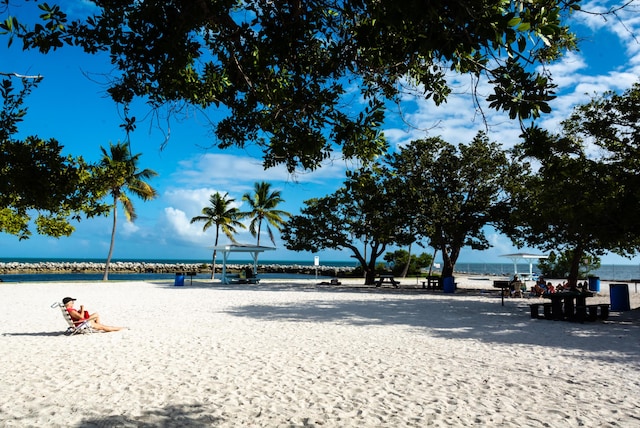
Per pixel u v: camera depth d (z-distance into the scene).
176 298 21.80
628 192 15.75
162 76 4.05
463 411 5.52
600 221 16.45
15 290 25.80
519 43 2.61
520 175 30.23
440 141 31.47
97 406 5.59
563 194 16.75
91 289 27.45
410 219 31.81
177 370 7.48
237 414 5.38
